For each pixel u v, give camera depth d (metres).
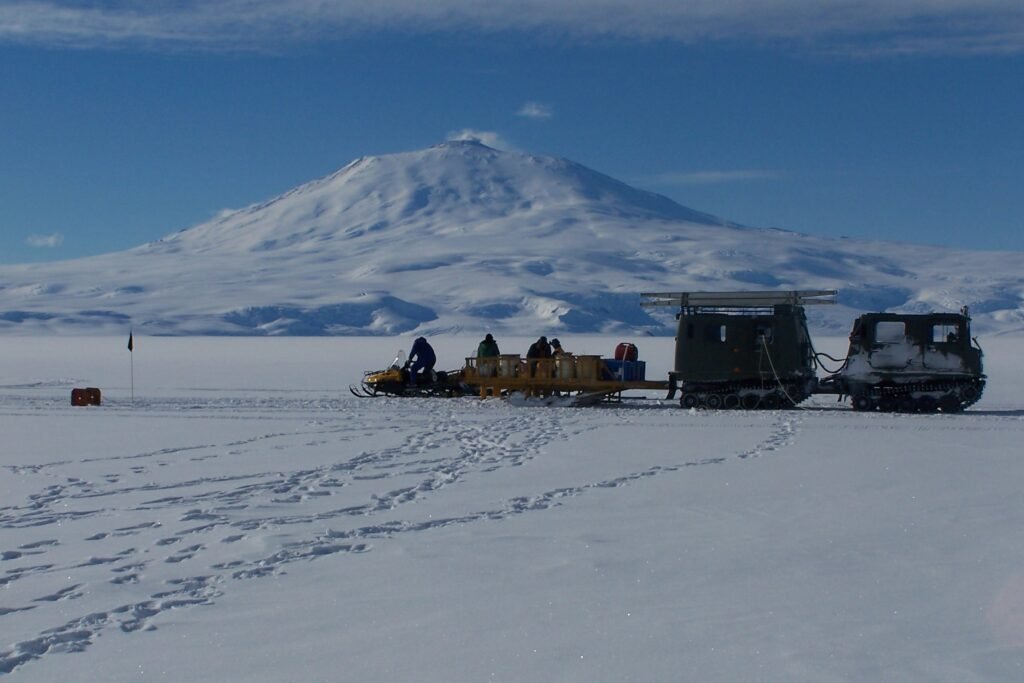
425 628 8.40
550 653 7.75
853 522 12.16
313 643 8.09
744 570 10.02
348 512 12.95
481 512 12.89
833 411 25.91
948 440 19.75
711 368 26.81
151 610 9.00
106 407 28.08
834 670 7.27
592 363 27.97
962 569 9.95
